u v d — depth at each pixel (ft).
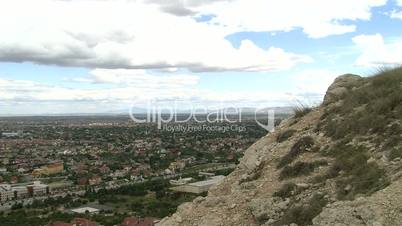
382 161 36.94
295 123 56.03
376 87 51.26
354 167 38.42
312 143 46.96
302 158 45.39
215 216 41.22
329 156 43.60
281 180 43.32
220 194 48.44
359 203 30.58
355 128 44.83
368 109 46.52
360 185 34.88
